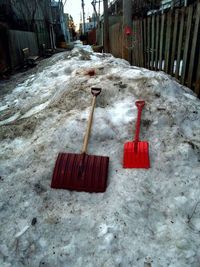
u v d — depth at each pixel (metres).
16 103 5.38
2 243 2.04
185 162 2.60
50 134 3.07
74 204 2.32
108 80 3.96
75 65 6.91
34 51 15.83
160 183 2.43
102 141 2.96
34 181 2.53
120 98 3.56
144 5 12.34
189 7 3.93
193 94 4.05
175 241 1.95
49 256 1.94
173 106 3.26
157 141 2.86
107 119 3.16
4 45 10.05
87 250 1.95
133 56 7.29
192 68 4.11
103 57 9.13
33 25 17.11
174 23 4.48
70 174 2.49
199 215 2.15
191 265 1.80
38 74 7.70
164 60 5.11
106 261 1.87
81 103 3.59
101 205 2.28
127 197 2.29
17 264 1.91
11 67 10.55
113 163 2.69
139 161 2.61
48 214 2.24
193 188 2.36
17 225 2.17
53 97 4.41
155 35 5.53
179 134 2.92
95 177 2.46
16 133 3.43
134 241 1.97
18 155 2.93
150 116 3.15
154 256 1.87
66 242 2.03
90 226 2.11
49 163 2.71
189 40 4.11
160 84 3.60
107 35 12.04
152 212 2.19
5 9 13.85
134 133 2.99
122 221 2.10
